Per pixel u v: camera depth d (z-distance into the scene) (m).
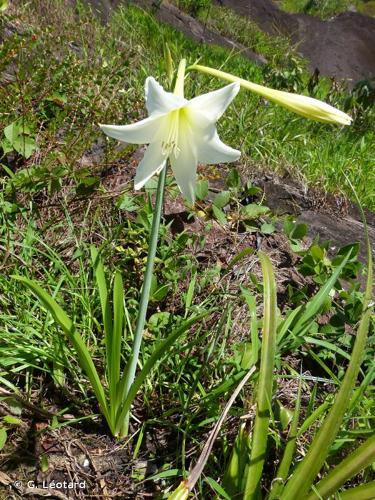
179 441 0.60
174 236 0.88
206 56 1.91
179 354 0.67
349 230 1.07
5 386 0.60
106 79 0.95
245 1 4.49
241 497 0.50
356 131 1.68
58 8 1.58
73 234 0.72
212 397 0.59
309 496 0.45
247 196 1.02
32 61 0.89
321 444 0.45
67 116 0.90
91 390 0.63
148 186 0.83
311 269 0.81
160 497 0.53
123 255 0.79
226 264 0.85
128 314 0.68
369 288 0.50
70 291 0.67
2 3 1.00
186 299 0.71
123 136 0.44
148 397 0.62
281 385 0.68
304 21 4.67
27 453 0.55
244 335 0.72
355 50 4.51
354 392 0.62
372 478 0.57
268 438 0.59
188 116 0.45
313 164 1.27
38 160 0.87
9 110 0.80
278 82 1.86
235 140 1.22
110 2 2.16
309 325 0.67
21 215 0.78
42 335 0.62
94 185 0.75
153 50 1.60
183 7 3.49
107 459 0.57
